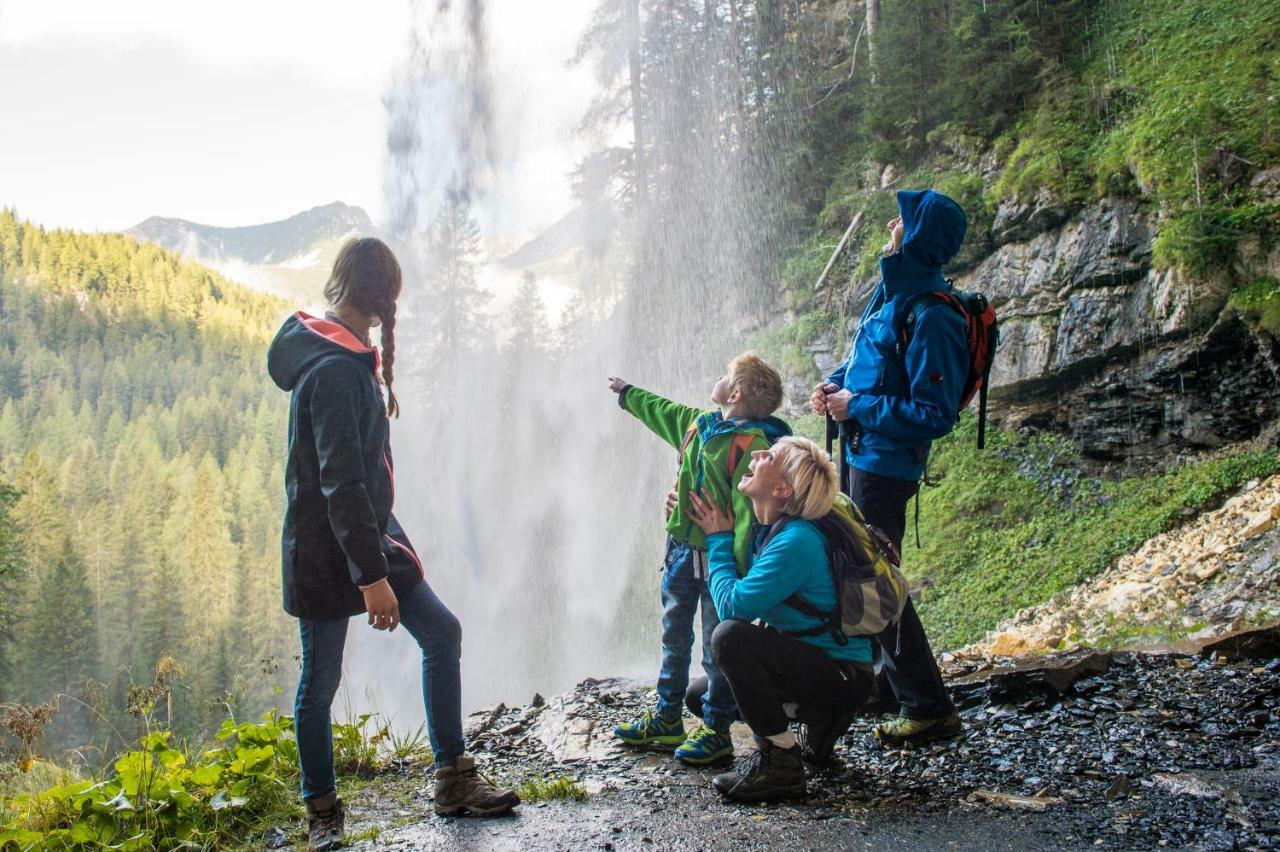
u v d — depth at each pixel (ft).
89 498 273.95
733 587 9.86
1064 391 46.78
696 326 83.87
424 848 8.78
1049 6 59.11
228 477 296.30
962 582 42.83
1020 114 58.75
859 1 83.15
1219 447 40.29
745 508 10.37
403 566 9.60
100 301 607.37
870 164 72.90
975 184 55.16
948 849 8.38
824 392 11.97
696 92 87.20
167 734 10.76
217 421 382.42
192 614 185.16
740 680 9.85
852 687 10.07
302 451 8.90
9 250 653.30
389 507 9.52
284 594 9.05
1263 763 10.39
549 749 12.76
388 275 9.43
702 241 84.43
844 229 73.77
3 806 9.89
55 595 145.69
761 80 82.84
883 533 10.99
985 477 47.60
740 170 82.89
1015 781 10.25
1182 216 41.93
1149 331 42.47
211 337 571.28
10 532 118.01
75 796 9.45
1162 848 8.24
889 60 66.33
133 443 357.41
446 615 9.88
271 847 9.33
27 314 568.00
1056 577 38.86
